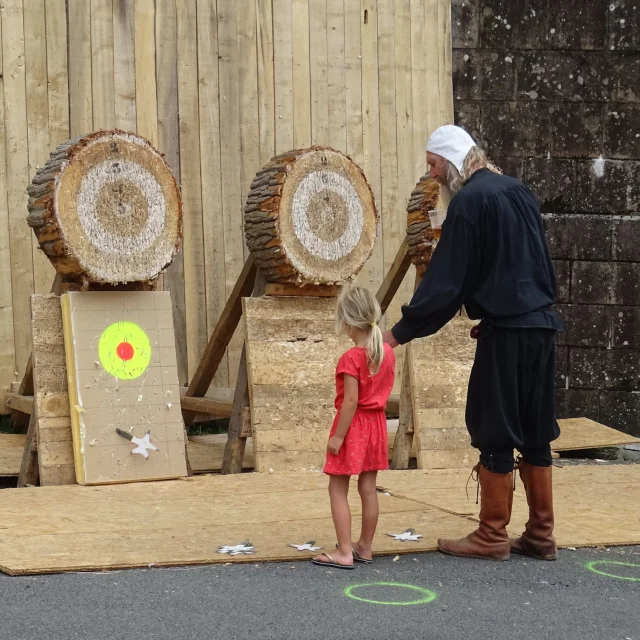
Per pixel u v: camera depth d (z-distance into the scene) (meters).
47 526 4.76
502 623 3.59
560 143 9.12
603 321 9.03
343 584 4.02
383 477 6.30
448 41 9.13
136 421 6.02
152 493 5.60
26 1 7.80
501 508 4.52
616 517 5.34
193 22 8.31
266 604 3.71
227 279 8.38
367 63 8.91
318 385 6.62
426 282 4.46
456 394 6.93
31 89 7.81
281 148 8.60
